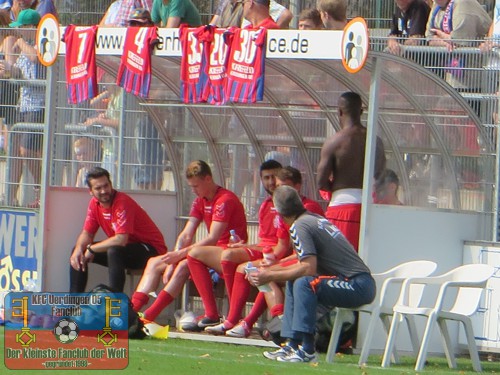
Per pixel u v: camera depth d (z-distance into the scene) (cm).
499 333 3228
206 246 3375
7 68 3869
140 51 3241
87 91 3334
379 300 2920
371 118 3022
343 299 2853
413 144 3362
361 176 3186
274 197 2911
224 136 3816
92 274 3691
